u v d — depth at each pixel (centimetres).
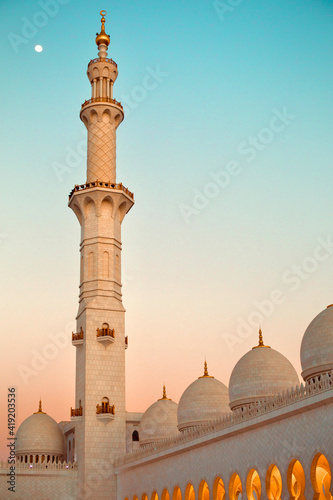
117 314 8212
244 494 5481
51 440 9175
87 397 7788
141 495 7294
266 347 7350
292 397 4947
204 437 6138
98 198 8462
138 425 9719
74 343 8100
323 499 5106
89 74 9200
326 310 6581
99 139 8781
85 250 8462
